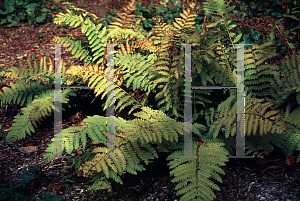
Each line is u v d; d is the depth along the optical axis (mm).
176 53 2307
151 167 2457
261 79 2561
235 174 2287
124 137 2104
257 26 3605
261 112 2084
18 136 2541
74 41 3049
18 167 2502
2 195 2154
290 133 2230
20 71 2986
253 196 2068
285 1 4234
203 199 1809
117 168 2053
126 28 3162
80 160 2350
